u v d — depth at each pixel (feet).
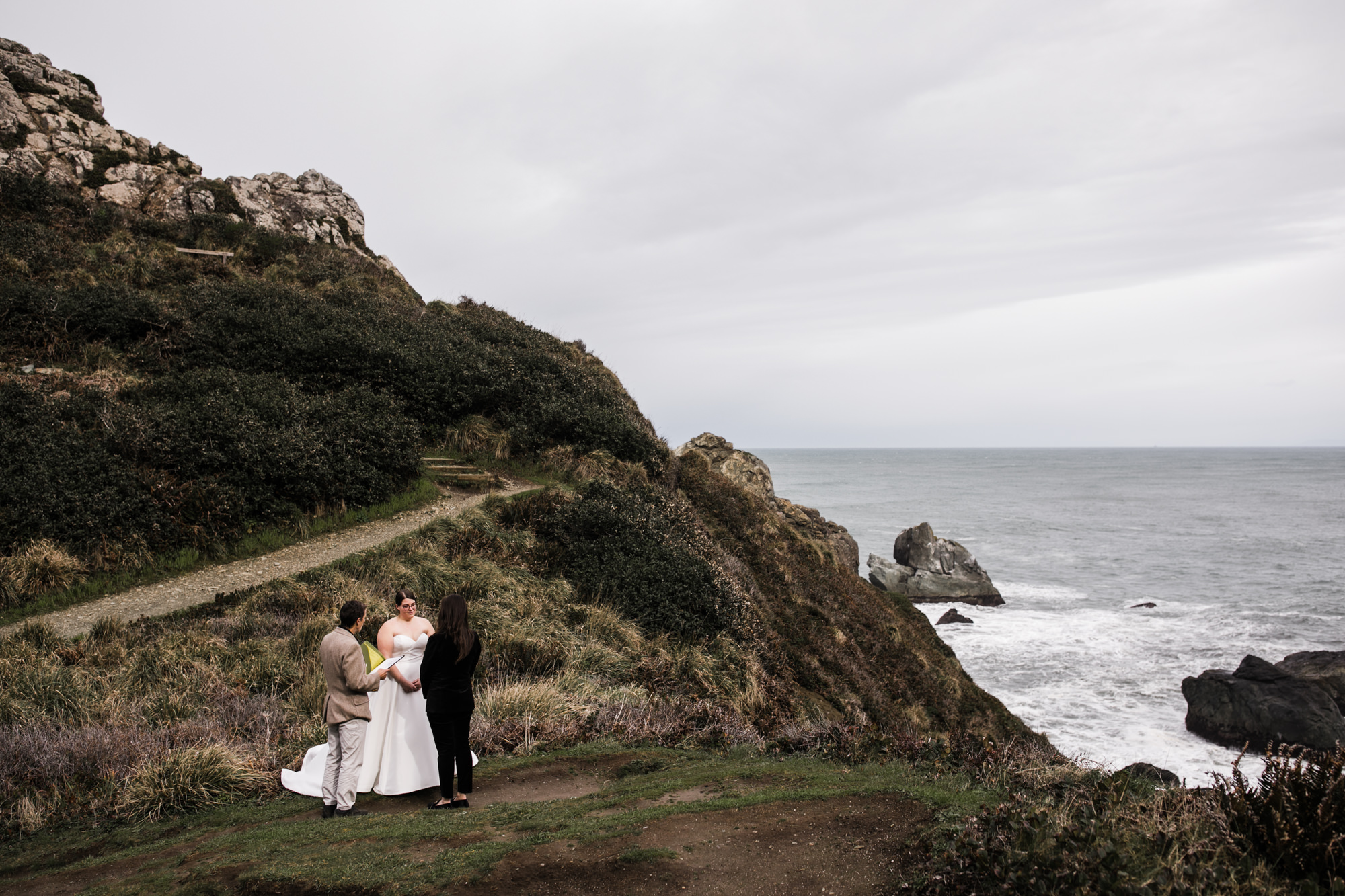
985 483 506.07
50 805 18.33
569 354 94.79
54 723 22.08
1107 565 167.73
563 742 23.49
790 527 84.58
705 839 12.46
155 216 87.10
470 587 37.96
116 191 86.99
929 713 54.54
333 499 45.21
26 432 38.47
